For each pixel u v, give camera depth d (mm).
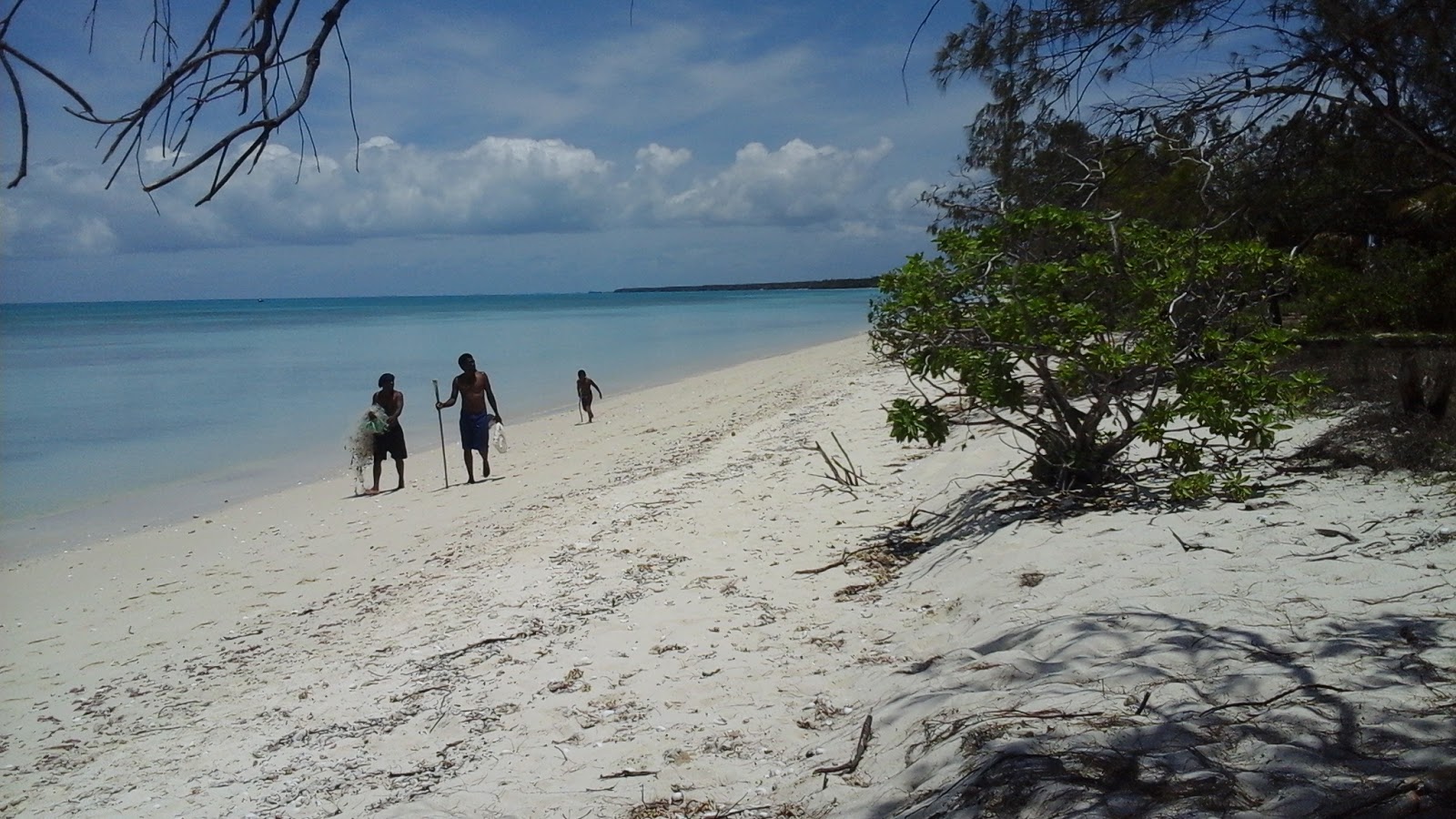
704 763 4738
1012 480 8820
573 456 16719
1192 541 6336
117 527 13086
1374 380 9781
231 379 29594
